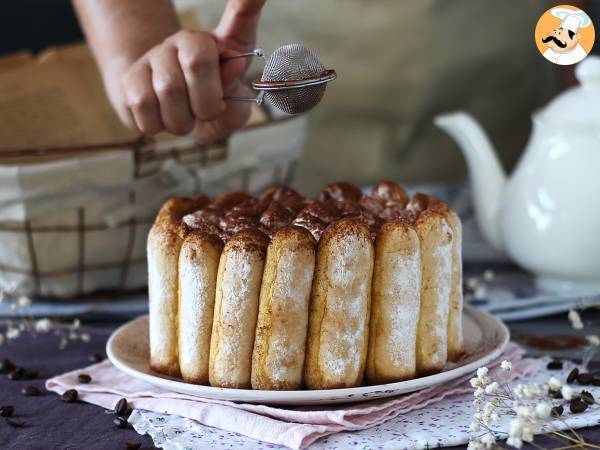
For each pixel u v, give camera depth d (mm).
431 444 723
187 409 767
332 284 762
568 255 976
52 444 745
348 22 1466
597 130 974
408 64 1492
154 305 810
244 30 908
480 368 745
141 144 988
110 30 963
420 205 829
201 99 863
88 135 1081
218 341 775
